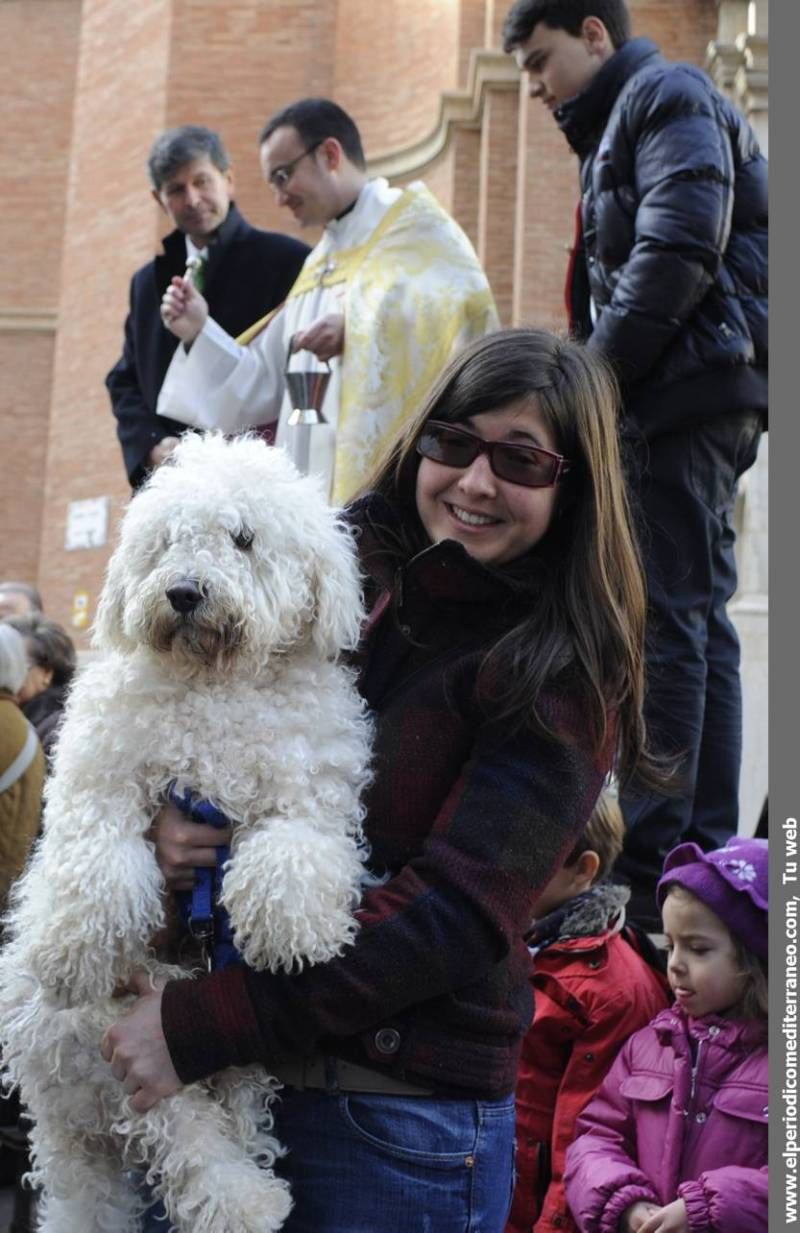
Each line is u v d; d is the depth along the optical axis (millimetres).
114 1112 2287
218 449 2467
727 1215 3080
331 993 2176
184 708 2287
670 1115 3357
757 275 4883
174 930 2355
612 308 4668
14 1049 2332
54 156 18797
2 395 18484
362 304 5352
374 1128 2291
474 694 2367
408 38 13766
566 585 2482
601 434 2604
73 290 16094
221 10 14828
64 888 2229
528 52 5258
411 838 2352
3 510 18328
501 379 2564
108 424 15367
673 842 4711
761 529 8281
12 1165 5152
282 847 2164
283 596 2297
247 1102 2295
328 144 5676
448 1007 2301
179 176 6719
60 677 6363
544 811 2287
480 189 12258
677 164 4668
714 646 5043
